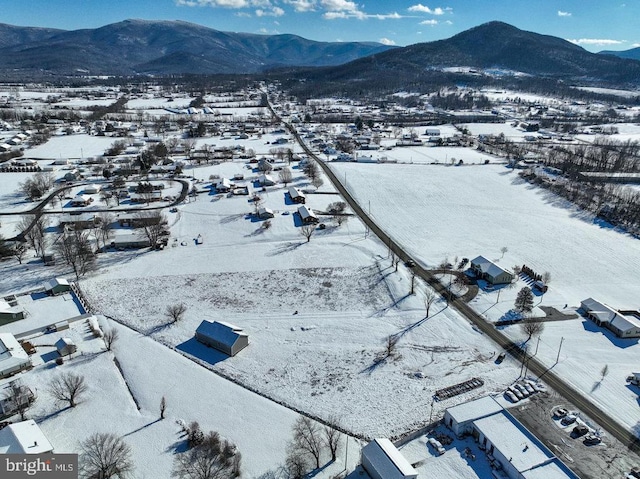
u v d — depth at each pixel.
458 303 91.19
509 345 78.31
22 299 88.88
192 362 73.44
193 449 56.50
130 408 63.41
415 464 54.59
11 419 60.50
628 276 102.31
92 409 62.81
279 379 70.12
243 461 55.06
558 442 58.12
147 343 77.75
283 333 81.50
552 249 115.75
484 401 62.59
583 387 68.50
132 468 53.47
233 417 62.34
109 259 107.44
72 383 62.97
